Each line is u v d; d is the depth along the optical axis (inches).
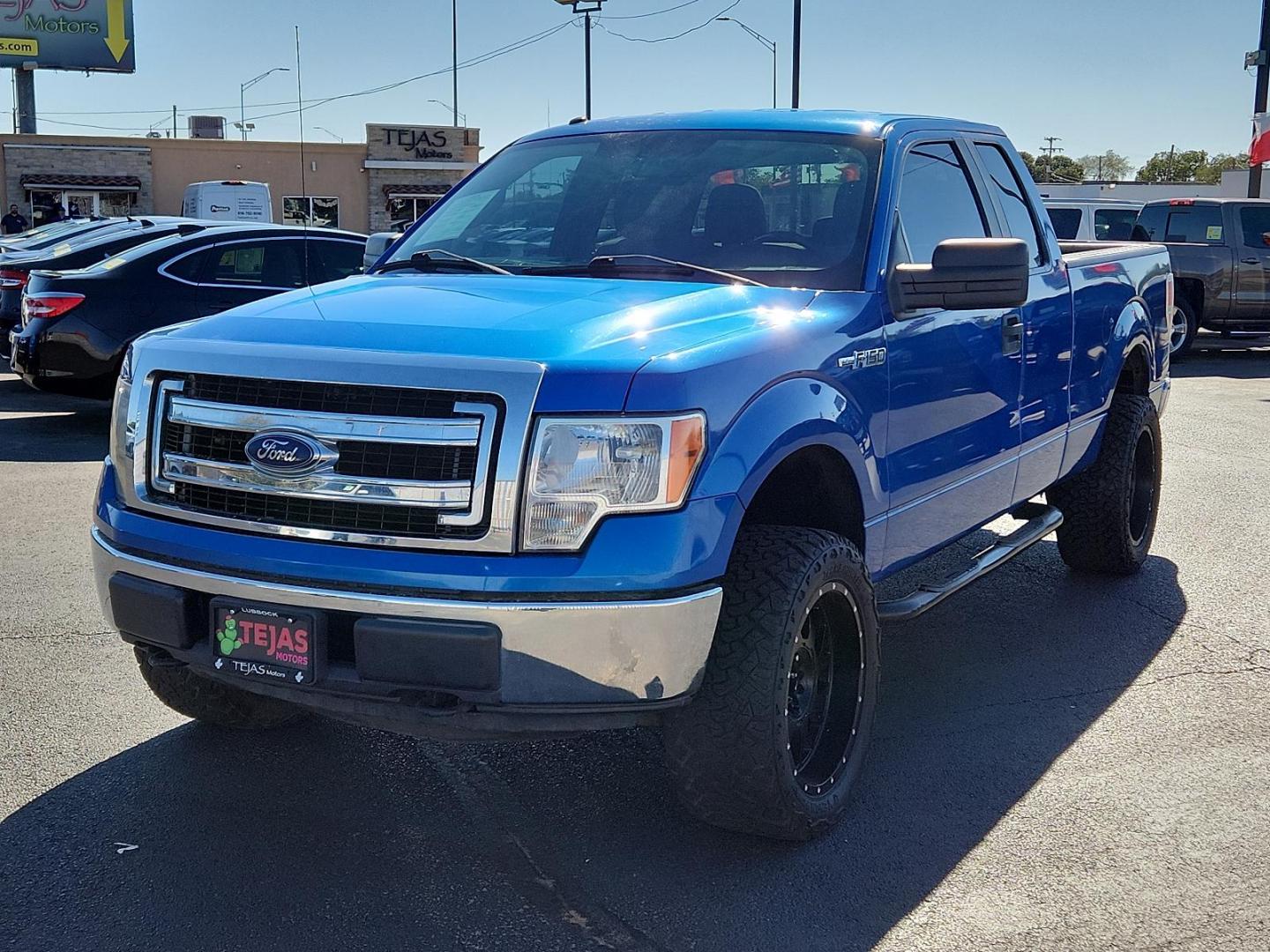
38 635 202.5
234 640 123.3
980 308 149.7
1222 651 202.4
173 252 395.9
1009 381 182.7
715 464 119.3
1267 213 645.3
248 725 164.2
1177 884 128.9
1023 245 146.7
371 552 117.3
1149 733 169.0
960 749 163.8
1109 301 225.6
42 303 380.8
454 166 1669.5
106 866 130.0
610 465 114.8
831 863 132.7
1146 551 248.7
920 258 165.3
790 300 144.2
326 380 119.3
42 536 266.8
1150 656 200.7
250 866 130.6
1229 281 639.1
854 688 142.4
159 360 130.1
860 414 141.9
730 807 129.9
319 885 126.9
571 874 130.0
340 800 146.3
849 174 162.9
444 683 115.2
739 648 124.7
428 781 152.0
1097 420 224.1
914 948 116.8
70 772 152.3
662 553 115.0
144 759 156.6
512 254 166.6
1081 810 145.9
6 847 133.6
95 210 1533.0
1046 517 218.2
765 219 160.1
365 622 115.7
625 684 116.0
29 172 1497.3
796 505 150.3
